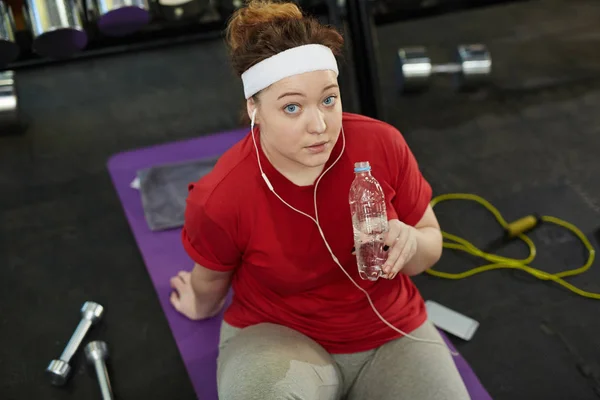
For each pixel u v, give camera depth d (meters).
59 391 1.99
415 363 1.56
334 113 1.32
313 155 1.32
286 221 1.47
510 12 3.43
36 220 2.48
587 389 1.98
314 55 1.27
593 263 2.32
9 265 2.34
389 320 1.61
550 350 2.08
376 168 1.49
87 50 2.66
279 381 1.44
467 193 2.60
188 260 2.30
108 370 2.04
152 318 2.17
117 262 2.34
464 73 2.95
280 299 1.62
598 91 3.02
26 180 2.62
